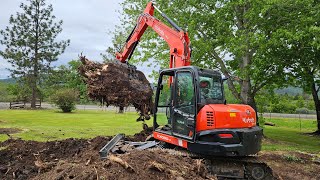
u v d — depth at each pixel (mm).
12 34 37031
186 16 16453
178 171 5781
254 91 17531
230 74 17516
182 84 7695
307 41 13969
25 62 37500
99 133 16672
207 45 15828
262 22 15156
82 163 6652
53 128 18297
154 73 17453
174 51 8953
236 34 15867
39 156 9750
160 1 16719
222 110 7168
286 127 26703
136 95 9742
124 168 5629
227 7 15836
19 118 24656
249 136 7129
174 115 7762
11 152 10250
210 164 7484
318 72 18766
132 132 17328
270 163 10641
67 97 33250
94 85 9609
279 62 15125
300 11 14578
